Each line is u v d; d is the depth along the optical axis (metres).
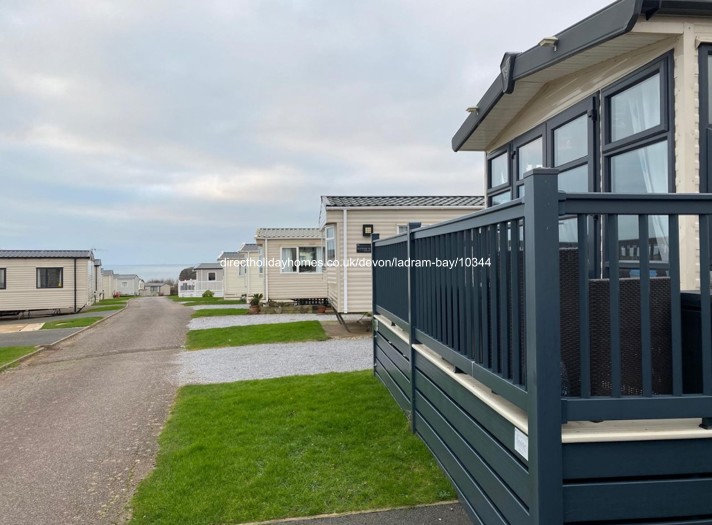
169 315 19.36
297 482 3.21
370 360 7.88
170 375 7.42
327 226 12.20
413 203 11.92
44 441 4.51
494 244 2.20
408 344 4.12
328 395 5.33
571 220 3.96
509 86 4.21
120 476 3.61
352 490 3.08
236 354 9.10
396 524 2.68
